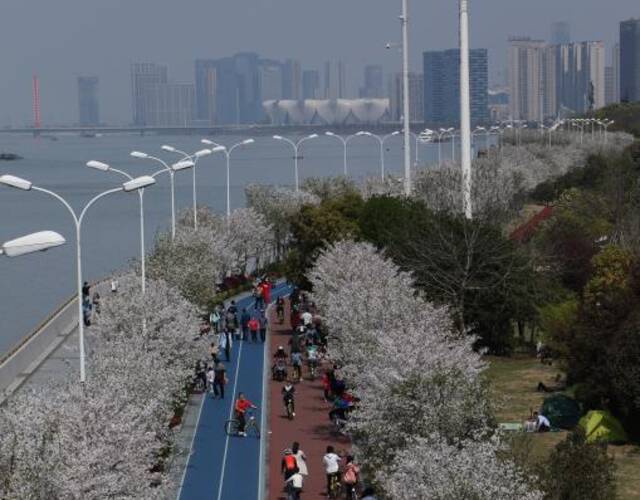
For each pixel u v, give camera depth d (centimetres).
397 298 8662
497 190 15925
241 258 15725
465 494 4834
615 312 8800
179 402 7862
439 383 6131
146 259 11912
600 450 5866
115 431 5203
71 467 4838
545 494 5231
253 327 12238
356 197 13938
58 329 11469
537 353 11150
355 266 10425
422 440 5306
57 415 5178
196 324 8975
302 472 7162
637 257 11094
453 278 11062
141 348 7712
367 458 6369
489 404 6241
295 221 13562
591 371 8706
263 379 10475
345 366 8175
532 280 11456
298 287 13400
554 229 14088
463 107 13112
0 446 4722
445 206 14088
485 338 11306
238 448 8238
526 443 6156
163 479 5500
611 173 19788
